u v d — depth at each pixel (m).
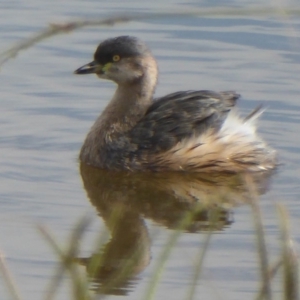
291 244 6.51
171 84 17.45
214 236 11.59
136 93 14.91
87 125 15.80
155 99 15.23
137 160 14.25
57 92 17.09
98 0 21.80
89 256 10.62
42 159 14.36
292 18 20.66
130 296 9.86
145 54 14.98
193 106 14.42
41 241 11.30
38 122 15.80
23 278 10.33
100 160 14.38
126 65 14.93
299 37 19.53
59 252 6.76
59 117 16.06
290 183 13.69
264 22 20.77
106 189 13.42
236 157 14.26
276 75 17.83
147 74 14.94
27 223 11.85
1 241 11.30
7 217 12.03
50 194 12.95
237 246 11.27
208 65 18.44
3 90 17.06
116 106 14.85
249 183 8.38
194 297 9.95
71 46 19.50
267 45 19.42
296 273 6.38
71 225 11.76
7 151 14.59
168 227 11.98
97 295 7.39
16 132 15.34
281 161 14.55
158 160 14.20
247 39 19.81
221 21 20.94
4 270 7.39
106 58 15.04
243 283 10.30
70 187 13.34
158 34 20.20
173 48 19.38
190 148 14.15
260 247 6.71
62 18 20.45
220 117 14.29
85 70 15.20
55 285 6.83
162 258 6.76
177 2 21.48
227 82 17.53
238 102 16.55
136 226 12.03
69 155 14.64
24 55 18.86
